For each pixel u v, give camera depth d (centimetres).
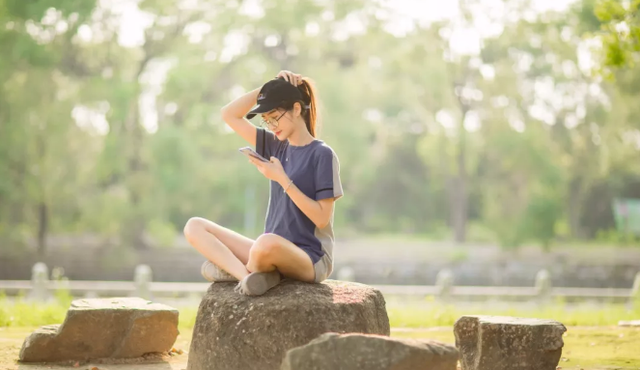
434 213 4247
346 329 380
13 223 2884
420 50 3033
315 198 411
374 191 4306
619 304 1433
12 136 2527
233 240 429
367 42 3175
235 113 453
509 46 3109
